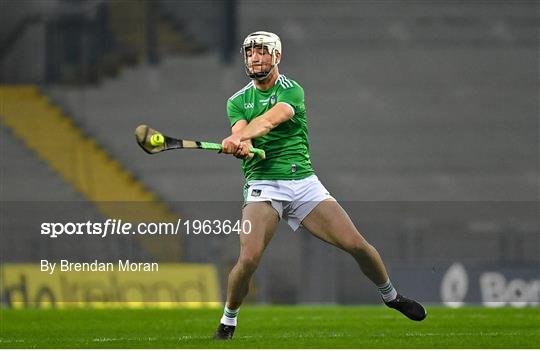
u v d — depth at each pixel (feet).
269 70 82.58
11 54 285.02
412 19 291.38
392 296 89.35
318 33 291.17
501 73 287.89
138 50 289.33
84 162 275.39
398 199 272.92
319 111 284.41
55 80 285.64
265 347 77.66
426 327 106.83
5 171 273.13
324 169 278.46
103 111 282.97
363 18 291.58
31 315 137.39
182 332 102.89
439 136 280.92
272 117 80.59
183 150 274.77
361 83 286.46
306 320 122.21
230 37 289.74
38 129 278.05
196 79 286.66
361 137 280.92
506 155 279.69
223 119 284.41
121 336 97.60
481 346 79.41
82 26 288.30
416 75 287.48
